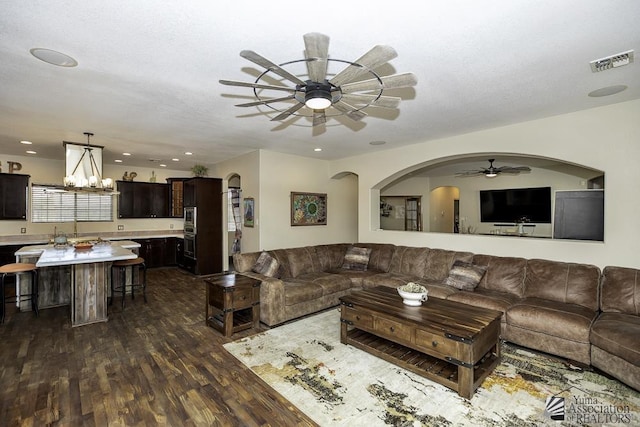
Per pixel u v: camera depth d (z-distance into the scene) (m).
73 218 6.71
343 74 1.86
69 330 3.52
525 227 7.56
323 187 6.70
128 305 4.49
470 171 7.95
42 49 2.09
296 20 1.79
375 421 2.02
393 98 2.26
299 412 2.11
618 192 3.22
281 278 4.50
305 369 2.68
